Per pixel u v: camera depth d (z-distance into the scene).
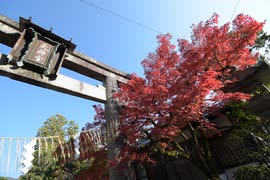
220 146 7.73
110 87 7.69
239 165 6.93
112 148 6.48
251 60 6.70
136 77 7.12
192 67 6.20
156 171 9.95
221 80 6.39
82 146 5.66
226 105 6.75
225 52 6.50
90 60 7.57
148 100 6.27
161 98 6.14
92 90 6.95
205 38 7.03
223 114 7.35
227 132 7.52
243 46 6.34
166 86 6.71
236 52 6.43
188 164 8.63
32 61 5.35
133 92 6.70
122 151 6.45
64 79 6.15
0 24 5.61
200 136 7.57
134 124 6.84
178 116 5.96
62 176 18.36
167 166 9.52
